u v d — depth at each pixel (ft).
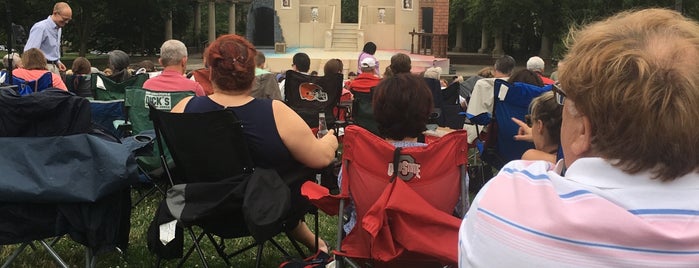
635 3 61.16
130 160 9.00
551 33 93.09
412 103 8.70
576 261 3.21
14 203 8.95
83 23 96.78
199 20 124.98
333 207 8.70
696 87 3.14
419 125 8.83
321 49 76.74
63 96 9.16
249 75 9.83
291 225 10.02
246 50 9.87
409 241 7.56
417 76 9.04
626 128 3.25
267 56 65.16
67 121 9.10
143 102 15.16
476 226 3.65
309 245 11.89
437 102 20.02
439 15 76.33
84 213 8.87
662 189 3.28
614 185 3.34
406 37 77.56
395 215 7.72
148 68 31.30
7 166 8.77
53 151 8.83
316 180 12.57
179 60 15.94
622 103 3.22
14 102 8.93
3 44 99.09
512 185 3.65
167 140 9.59
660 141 3.18
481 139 17.31
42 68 19.25
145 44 116.37
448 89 21.72
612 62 3.29
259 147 9.50
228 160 9.23
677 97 3.14
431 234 7.69
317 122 19.76
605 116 3.33
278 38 78.84
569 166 3.72
